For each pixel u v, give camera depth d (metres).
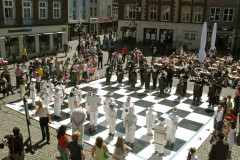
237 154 9.03
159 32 40.22
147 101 14.34
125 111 10.84
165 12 39.19
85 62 18.69
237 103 11.96
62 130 7.20
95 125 10.55
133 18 41.81
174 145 9.58
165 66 21.86
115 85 17.34
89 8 48.62
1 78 13.90
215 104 14.26
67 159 7.30
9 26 23.73
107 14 56.91
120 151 6.39
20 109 12.40
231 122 8.33
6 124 10.59
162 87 15.24
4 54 23.69
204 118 12.24
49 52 28.94
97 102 10.33
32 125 10.70
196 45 37.88
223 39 35.94
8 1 23.66
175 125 9.41
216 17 35.72
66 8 31.12
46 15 28.39
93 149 6.42
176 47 34.38
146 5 39.94
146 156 8.71
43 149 8.78
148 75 15.75
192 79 19.97
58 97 11.38
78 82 17.33
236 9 34.03
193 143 9.77
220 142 6.83
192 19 37.59
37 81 15.03
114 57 22.06
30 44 26.91
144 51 33.91
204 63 22.00
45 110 8.94
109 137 9.94
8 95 14.54
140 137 10.14
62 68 18.61
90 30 48.75
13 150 6.70
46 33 28.06
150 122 10.14
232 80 18.52
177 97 15.25
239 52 36.09
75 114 8.50
